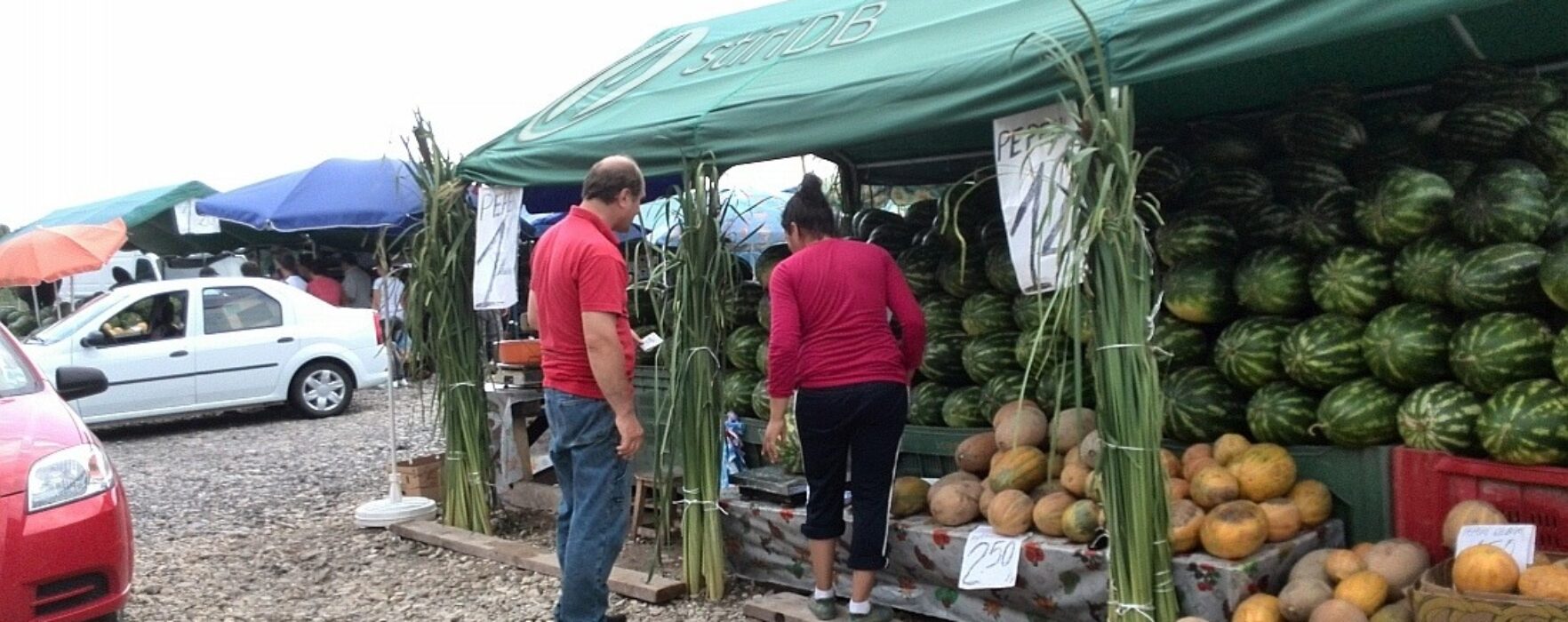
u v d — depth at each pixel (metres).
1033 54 3.85
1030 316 5.11
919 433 5.55
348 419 12.94
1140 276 3.60
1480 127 4.55
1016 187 3.99
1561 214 3.97
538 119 6.59
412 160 6.56
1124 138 3.50
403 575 6.06
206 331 12.27
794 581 5.09
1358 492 4.08
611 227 4.50
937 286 5.92
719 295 5.20
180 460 10.51
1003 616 4.33
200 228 17.08
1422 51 4.98
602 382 4.29
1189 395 4.54
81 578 4.41
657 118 5.41
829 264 4.39
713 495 5.23
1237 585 3.71
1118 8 3.82
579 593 4.48
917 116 4.23
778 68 5.30
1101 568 3.98
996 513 4.34
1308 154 4.91
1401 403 4.03
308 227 13.28
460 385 6.61
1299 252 4.51
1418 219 4.11
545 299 4.48
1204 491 4.02
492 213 6.29
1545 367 3.70
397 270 7.43
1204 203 4.95
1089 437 4.34
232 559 6.62
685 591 5.31
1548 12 4.47
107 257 14.77
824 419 4.39
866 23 5.32
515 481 6.93
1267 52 3.39
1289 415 4.22
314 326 13.04
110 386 11.45
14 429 4.68
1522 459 3.58
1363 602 3.51
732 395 6.25
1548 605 3.05
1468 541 3.54
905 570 4.65
